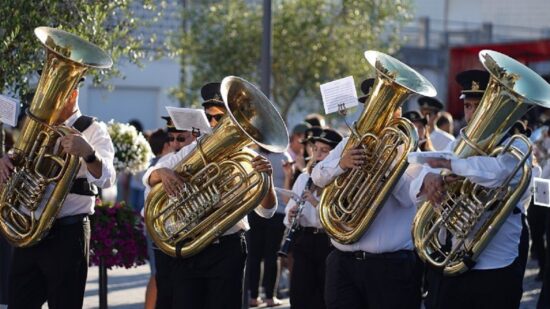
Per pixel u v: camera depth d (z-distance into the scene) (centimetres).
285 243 756
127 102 2111
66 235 641
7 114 616
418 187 589
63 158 616
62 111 616
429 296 601
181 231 637
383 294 639
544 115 1221
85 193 639
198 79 1591
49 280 643
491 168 547
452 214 574
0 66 778
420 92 601
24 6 777
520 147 562
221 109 688
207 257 651
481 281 583
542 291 890
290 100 1552
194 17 1581
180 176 632
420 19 2589
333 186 642
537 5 2916
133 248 855
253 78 1583
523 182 554
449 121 1166
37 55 794
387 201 640
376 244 637
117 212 851
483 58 556
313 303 788
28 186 619
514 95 542
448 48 1970
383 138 614
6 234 634
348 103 635
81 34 806
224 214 628
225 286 653
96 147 635
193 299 657
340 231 637
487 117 553
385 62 612
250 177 619
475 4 2920
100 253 841
